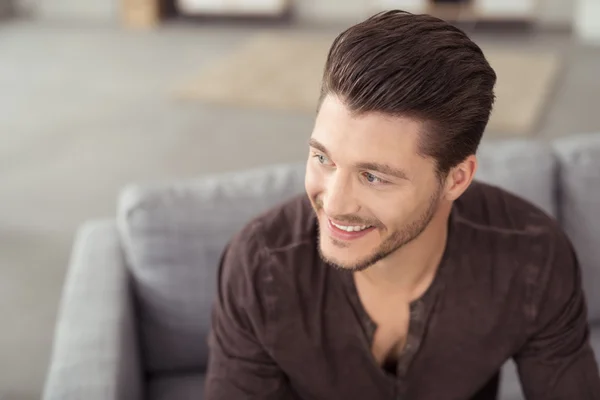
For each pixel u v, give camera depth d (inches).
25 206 115.0
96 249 54.8
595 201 56.5
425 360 38.2
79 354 43.5
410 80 27.1
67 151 135.6
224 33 215.3
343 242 30.3
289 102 157.6
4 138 141.9
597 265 57.6
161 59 190.5
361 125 27.8
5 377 78.6
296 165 55.1
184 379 54.3
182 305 51.6
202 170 127.3
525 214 39.0
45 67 185.0
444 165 29.5
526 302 37.5
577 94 159.5
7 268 98.1
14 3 232.8
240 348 37.9
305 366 37.9
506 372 55.6
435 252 36.4
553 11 210.2
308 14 227.6
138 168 128.3
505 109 149.4
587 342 38.9
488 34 208.1
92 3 231.0
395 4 217.9
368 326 37.4
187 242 50.4
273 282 37.1
